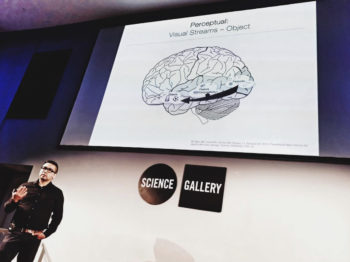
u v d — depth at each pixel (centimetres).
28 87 328
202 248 188
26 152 281
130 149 236
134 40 299
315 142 194
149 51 285
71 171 252
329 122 199
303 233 174
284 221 181
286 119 207
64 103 297
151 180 223
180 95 247
